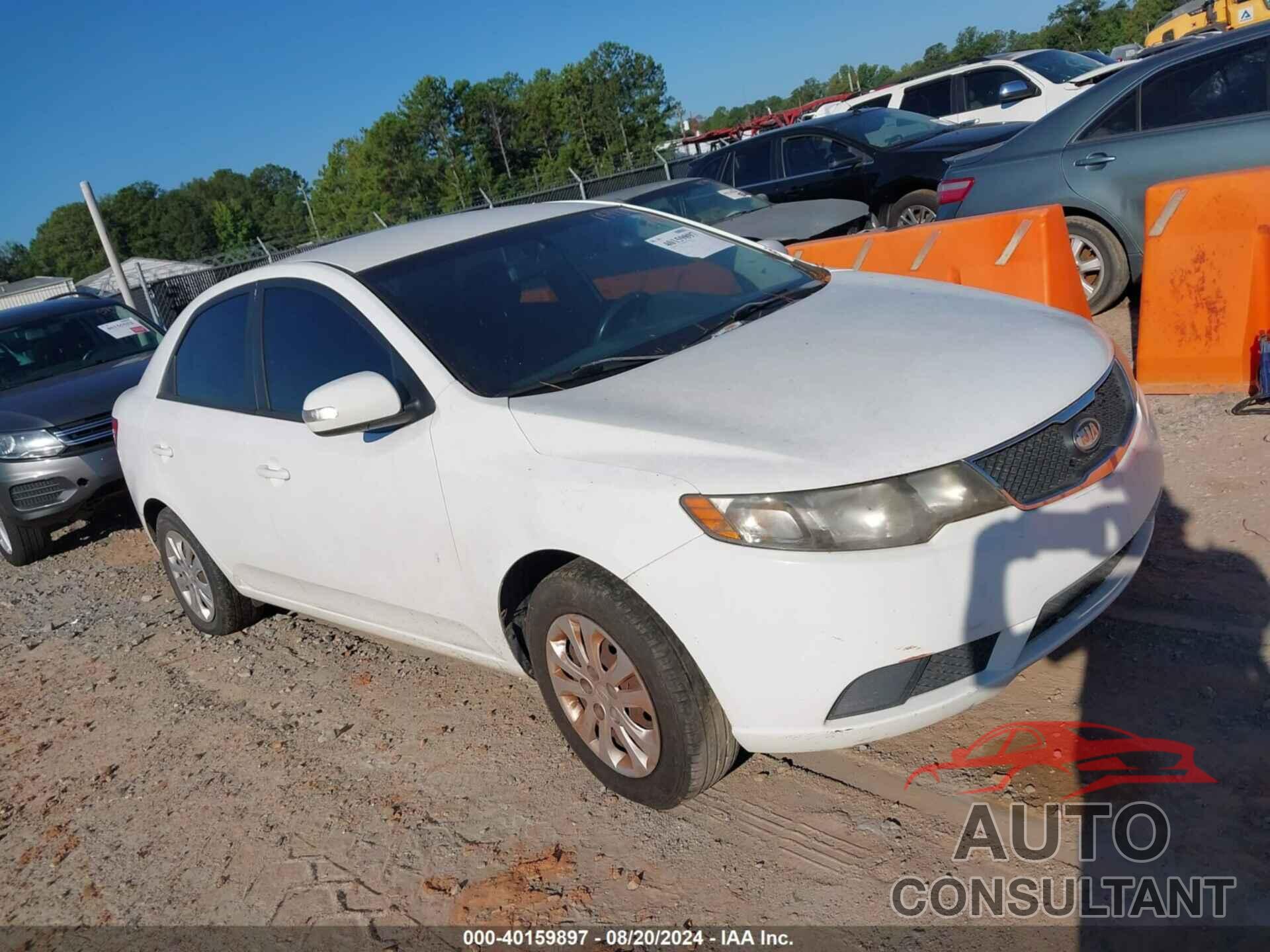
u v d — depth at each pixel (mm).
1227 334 5094
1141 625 3484
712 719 2816
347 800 3615
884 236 6309
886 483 2551
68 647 5801
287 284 4031
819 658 2545
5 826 3979
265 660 4957
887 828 2863
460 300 3613
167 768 4137
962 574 2547
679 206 10406
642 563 2703
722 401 2914
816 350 3146
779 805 3070
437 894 3023
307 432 3805
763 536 2561
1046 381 2857
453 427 3225
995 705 3277
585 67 96375
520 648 3404
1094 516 2740
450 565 3348
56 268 143125
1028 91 12555
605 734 3119
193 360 4625
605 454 2842
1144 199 6340
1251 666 3148
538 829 3211
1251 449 4504
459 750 3773
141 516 5266
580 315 3611
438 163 97000
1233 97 6008
